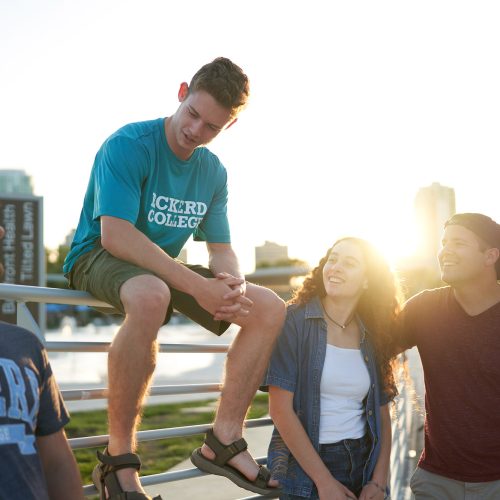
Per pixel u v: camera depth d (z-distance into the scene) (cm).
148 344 235
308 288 331
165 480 273
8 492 156
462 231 328
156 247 260
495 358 326
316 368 315
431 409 341
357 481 318
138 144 269
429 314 342
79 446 249
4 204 1819
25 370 169
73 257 282
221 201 312
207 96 262
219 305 263
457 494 332
